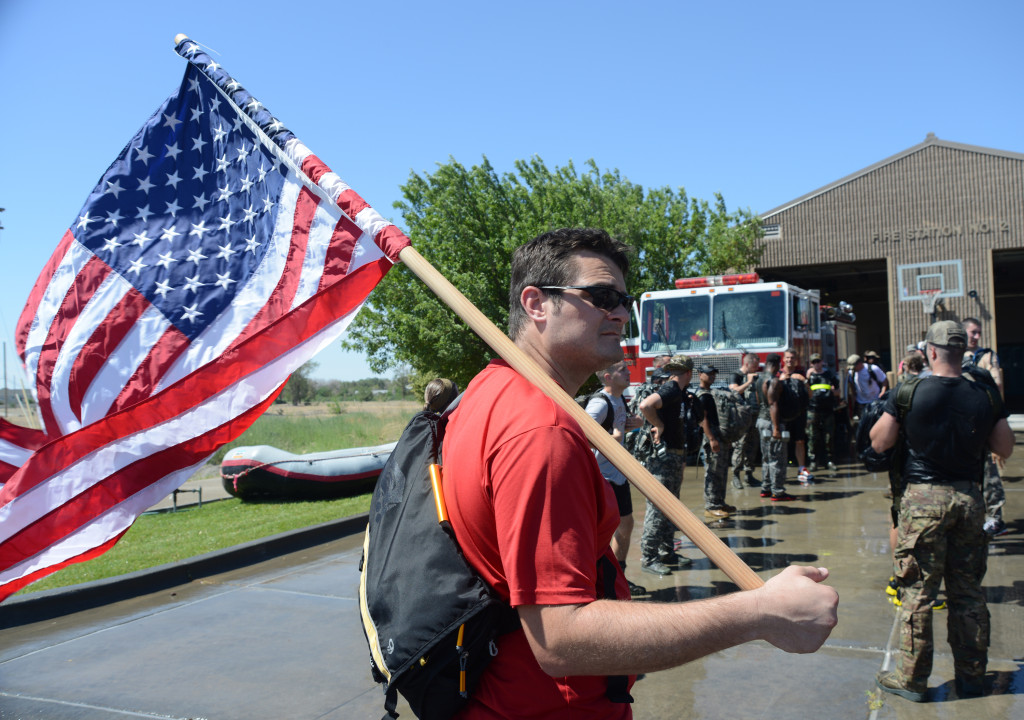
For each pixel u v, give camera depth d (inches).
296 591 243.4
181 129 101.3
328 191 81.2
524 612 46.0
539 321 60.1
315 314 91.8
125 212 100.4
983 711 139.3
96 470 91.3
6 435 102.8
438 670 50.3
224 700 160.1
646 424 252.5
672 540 252.2
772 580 47.5
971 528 141.3
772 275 1091.3
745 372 428.1
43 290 100.9
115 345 97.1
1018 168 866.1
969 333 262.7
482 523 49.9
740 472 411.8
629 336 521.3
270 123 90.1
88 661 185.8
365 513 358.9
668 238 883.4
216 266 97.6
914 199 910.4
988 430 138.9
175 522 377.1
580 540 46.6
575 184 830.5
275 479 423.2
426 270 67.8
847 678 157.5
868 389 526.0
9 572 88.3
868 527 301.3
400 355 766.5
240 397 93.1
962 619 145.6
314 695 161.5
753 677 160.9
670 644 44.1
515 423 48.8
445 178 758.5
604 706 52.4
